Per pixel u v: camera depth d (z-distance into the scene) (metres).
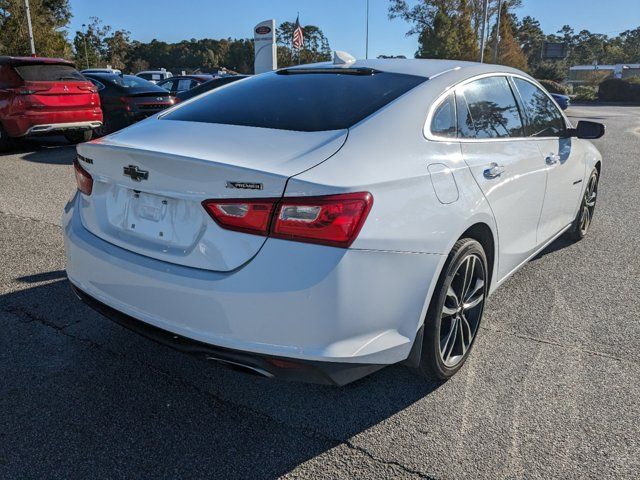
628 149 11.91
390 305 2.17
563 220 4.22
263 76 3.24
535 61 93.50
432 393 2.67
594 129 3.92
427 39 51.44
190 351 2.19
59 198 6.17
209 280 2.06
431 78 2.80
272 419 2.46
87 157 2.54
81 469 2.13
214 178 2.04
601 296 3.86
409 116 2.49
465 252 2.56
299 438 2.34
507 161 2.99
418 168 2.33
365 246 2.03
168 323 2.19
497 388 2.71
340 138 2.27
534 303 3.72
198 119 2.66
